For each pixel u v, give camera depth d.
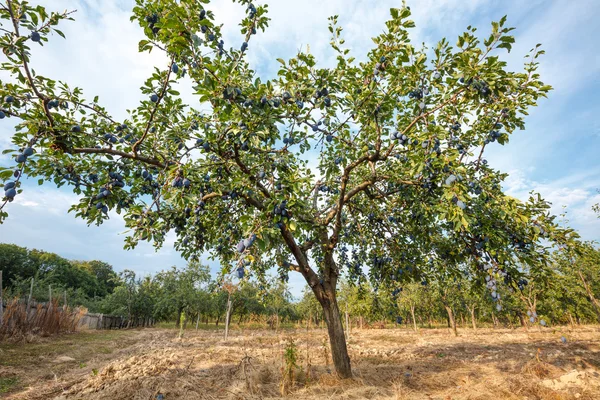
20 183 3.49
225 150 5.02
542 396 5.49
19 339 13.70
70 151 4.02
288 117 4.72
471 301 22.06
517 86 4.09
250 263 3.53
